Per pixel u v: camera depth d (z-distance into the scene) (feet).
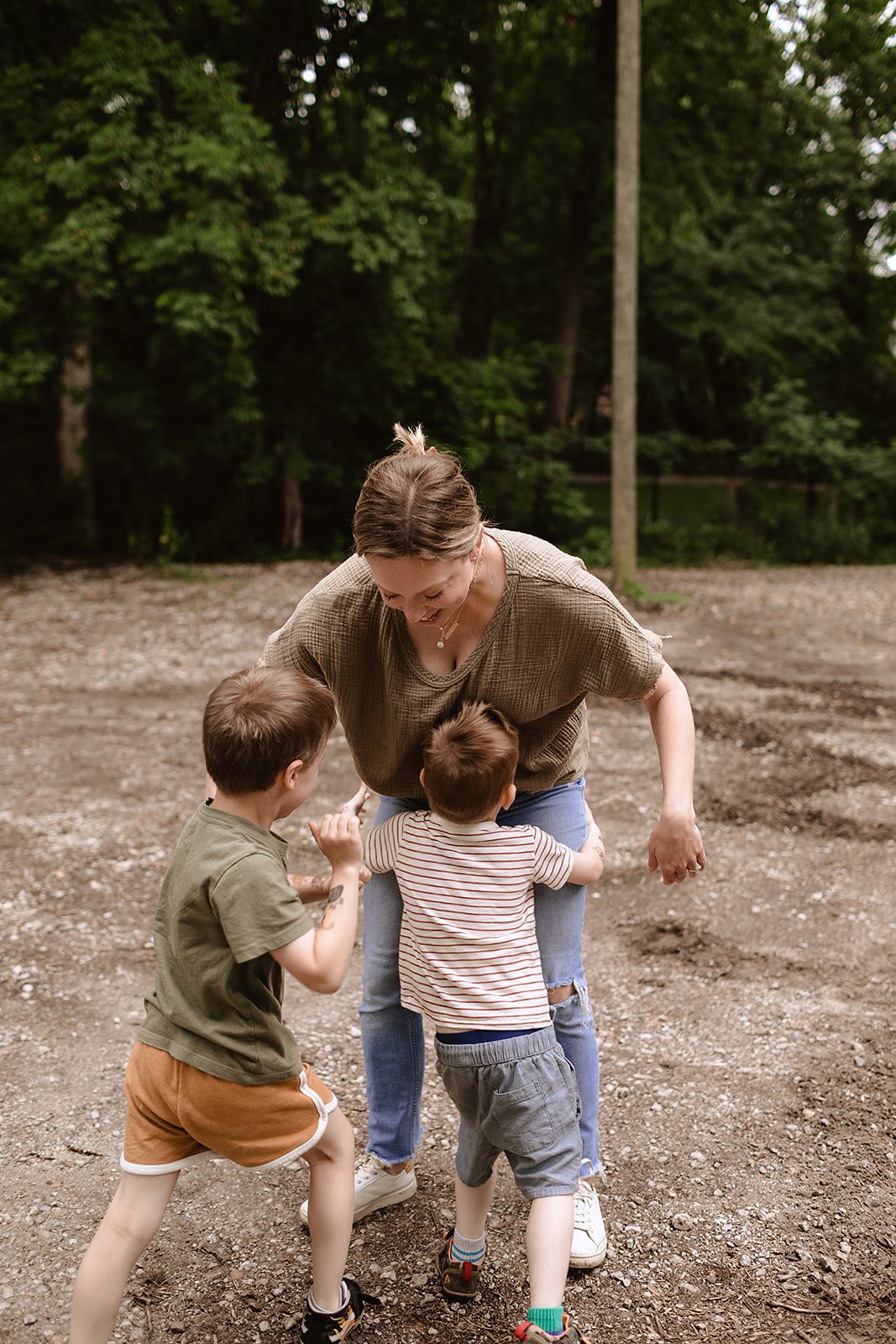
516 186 62.28
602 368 72.54
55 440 54.03
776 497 66.64
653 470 65.67
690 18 57.11
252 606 36.19
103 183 40.78
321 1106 6.31
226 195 42.45
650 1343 6.83
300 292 48.73
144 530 52.85
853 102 66.80
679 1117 9.28
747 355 66.23
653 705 7.20
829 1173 8.52
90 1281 5.95
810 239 67.82
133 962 11.96
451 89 58.29
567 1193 6.45
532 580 6.35
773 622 35.70
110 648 29.73
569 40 58.75
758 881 14.26
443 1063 6.70
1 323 44.24
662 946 12.45
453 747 6.50
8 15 42.55
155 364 53.62
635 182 38.42
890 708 23.76
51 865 14.58
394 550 5.59
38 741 20.85
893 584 46.14
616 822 16.47
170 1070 6.02
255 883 5.85
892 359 81.92
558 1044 6.74
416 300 50.65
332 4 49.03
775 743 20.67
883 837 15.88
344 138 51.57
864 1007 11.06
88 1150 8.76
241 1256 7.64
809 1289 7.29
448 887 6.70
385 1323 7.00
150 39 41.65
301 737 6.09
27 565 47.09
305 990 11.51
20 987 11.34
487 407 56.39
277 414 51.21
